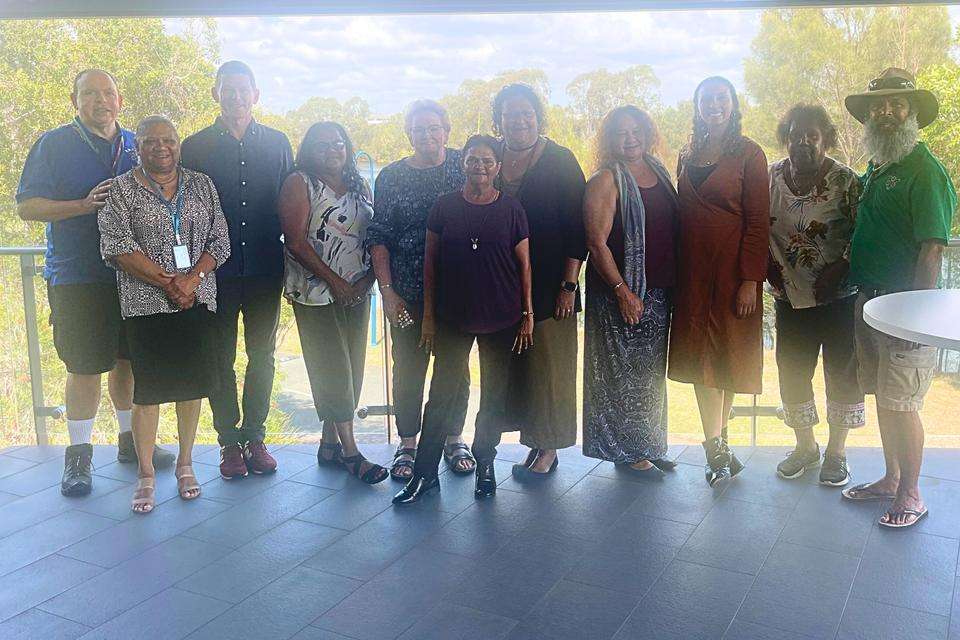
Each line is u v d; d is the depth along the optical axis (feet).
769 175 10.66
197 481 11.28
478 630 7.36
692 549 8.99
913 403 9.30
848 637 7.17
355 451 11.69
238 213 10.97
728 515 9.92
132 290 9.99
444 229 9.87
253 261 11.16
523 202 10.26
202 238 10.35
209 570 8.64
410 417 11.57
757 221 10.21
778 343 11.25
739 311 10.41
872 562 8.59
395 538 9.39
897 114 9.36
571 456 12.19
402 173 10.77
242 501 10.59
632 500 10.44
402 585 8.25
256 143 11.05
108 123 10.69
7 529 9.77
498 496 10.65
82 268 10.70
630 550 8.98
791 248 10.66
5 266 12.87
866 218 9.78
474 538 9.36
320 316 11.14
